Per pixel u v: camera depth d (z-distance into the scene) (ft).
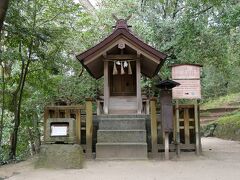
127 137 28.71
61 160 24.04
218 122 66.80
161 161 26.76
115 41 31.27
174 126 29.73
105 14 48.21
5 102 35.88
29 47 33.12
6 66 36.96
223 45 46.85
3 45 33.60
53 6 35.40
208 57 49.42
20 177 20.98
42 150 24.59
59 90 43.60
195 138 29.68
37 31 32.07
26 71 33.81
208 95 94.12
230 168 23.38
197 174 21.18
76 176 21.04
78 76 45.80
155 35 46.65
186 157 28.43
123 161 27.02
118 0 50.26
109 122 29.99
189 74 28.76
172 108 28.04
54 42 35.47
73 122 25.27
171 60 46.80
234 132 54.65
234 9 33.83
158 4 50.49
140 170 23.02
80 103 45.44
